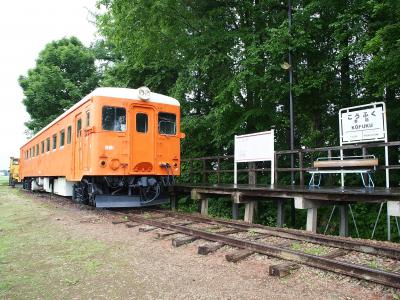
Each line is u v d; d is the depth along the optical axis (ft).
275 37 36.29
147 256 20.54
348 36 35.06
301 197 27.20
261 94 40.81
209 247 20.86
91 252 21.61
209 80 47.34
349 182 38.81
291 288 15.25
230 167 50.24
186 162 56.08
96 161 34.35
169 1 41.11
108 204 36.47
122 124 35.83
